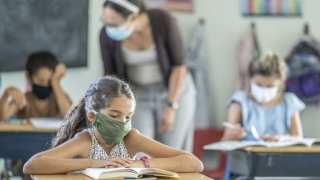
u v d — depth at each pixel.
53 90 4.76
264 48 6.23
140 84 4.79
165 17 4.76
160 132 4.84
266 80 4.15
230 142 3.80
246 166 3.63
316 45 6.14
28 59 4.79
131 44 4.73
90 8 5.94
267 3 6.23
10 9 5.71
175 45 4.77
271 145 3.64
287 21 6.27
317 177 3.65
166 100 4.79
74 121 2.87
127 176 2.40
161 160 2.63
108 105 2.60
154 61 4.77
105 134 2.65
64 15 5.87
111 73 4.79
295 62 6.07
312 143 3.72
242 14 6.20
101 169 2.46
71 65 5.88
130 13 4.62
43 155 2.58
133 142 2.74
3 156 4.05
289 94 4.36
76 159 2.57
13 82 5.73
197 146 5.75
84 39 5.91
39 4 5.80
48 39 5.83
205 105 6.05
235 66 6.20
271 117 4.25
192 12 6.12
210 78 6.16
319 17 6.30
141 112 4.75
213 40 6.17
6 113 4.64
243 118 4.25
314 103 6.05
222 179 5.25
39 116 4.77
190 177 2.52
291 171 3.61
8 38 5.70
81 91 5.91
